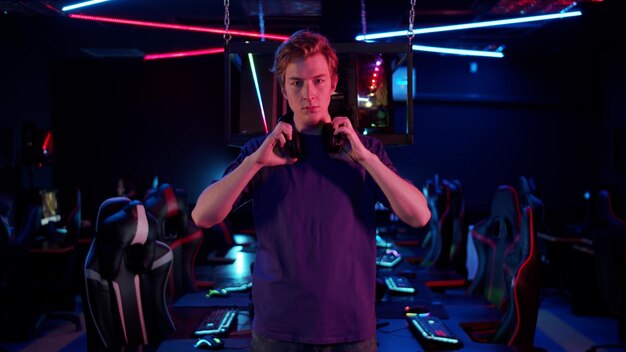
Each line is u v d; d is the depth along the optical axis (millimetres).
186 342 2029
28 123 5836
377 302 2699
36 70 6605
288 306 1230
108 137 7160
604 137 6699
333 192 1248
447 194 4301
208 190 1281
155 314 2262
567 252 5902
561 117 7348
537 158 7352
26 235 4367
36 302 5020
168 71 7180
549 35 6027
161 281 2311
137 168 7191
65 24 5480
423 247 5473
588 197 5863
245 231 6312
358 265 1256
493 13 5184
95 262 2107
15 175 5852
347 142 1250
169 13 5059
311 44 1224
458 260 4383
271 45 2027
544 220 5582
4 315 4516
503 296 3064
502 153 7359
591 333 4777
